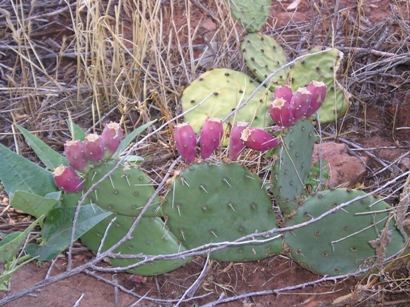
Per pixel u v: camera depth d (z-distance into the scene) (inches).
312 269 26.7
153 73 37.5
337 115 33.2
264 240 24.8
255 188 25.2
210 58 38.1
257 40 34.8
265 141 24.7
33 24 41.5
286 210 26.0
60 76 38.5
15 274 26.7
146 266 26.5
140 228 25.8
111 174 24.4
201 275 26.5
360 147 34.3
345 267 26.8
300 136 25.4
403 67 38.9
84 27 41.3
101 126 34.9
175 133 24.4
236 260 26.5
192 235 25.7
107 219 25.9
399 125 36.0
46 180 26.4
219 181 24.6
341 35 40.7
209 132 24.2
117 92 34.3
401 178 31.6
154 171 31.3
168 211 25.1
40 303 25.9
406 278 26.4
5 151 26.2
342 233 26.0
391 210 26.2
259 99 32.8
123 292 26.7
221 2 38.3
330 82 33.0
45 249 25.8
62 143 34.1
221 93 33.1
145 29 35.5
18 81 38.2
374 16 42.7
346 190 25.6
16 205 24.6
